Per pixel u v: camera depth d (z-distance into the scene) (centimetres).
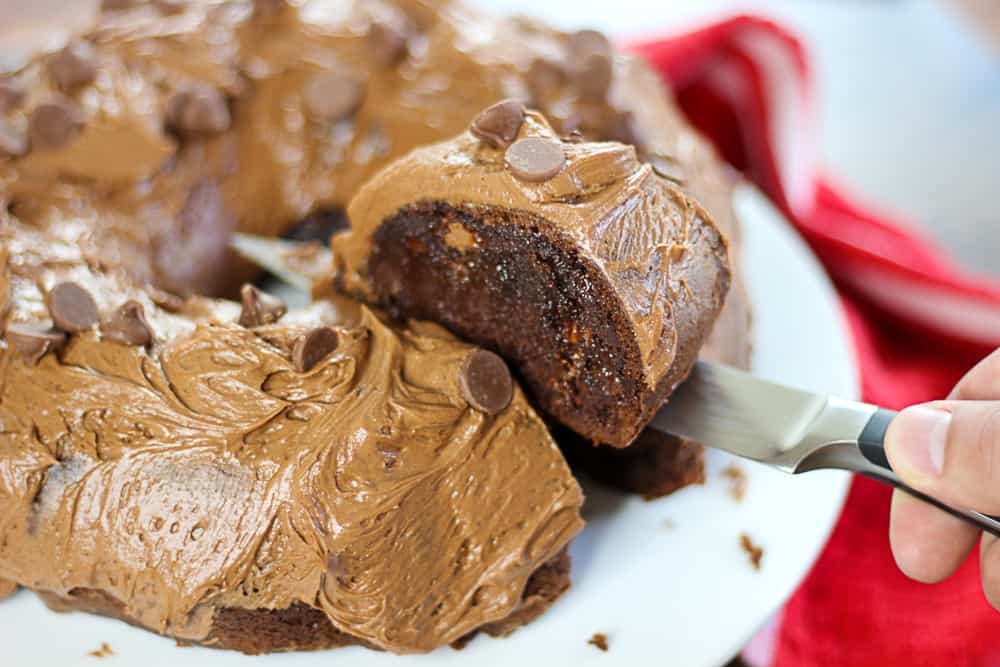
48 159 43
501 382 37
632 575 39
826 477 41
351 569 36
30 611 38
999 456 34
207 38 45
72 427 37
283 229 46
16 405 37
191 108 44
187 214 44
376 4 46
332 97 45
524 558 37
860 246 50
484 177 37
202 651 38
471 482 37
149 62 45
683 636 38
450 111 44
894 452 35
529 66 44
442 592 37
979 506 35
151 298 40
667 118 45
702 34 53
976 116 65
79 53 44
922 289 49
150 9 47
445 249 38
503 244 37
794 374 44
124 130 43
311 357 37
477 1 67
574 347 38
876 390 46
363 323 38
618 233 36
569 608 38
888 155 62
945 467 34
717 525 40
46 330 38
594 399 38
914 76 67
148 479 37
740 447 38
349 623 36
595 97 43
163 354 38
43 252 40
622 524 40
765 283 46
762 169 53
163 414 37
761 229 48
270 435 37
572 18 67
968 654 40
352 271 40
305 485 36
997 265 58
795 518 40
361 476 36
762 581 39
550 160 36
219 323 38
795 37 53
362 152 45
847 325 46
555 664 37
